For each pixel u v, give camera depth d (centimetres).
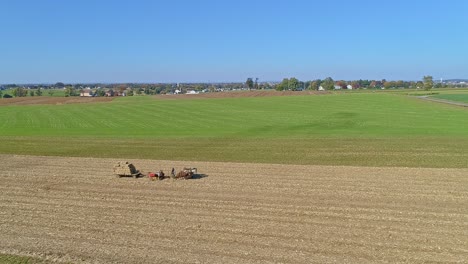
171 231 1903
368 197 2395
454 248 1670
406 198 2362
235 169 3212
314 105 10094
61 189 2691
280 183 2750
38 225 2006
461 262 1549
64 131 5988
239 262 1568
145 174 3088
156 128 6194
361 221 1995
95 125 6744
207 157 3766
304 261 1569
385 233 1838
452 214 2077
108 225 1995
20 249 1723
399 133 5125
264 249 1683
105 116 8162
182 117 7731
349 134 5100
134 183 2820
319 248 1686
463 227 1898
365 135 4978
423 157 3553
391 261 1561
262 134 5269
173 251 1680
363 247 1691
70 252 1688
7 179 2984
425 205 2228
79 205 2331
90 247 1734
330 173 3019
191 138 5009
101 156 3919
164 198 2444
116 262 1591
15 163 3588
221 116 7800
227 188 2645
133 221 2047
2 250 1716
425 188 2562
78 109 9875
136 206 2295
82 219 2088
